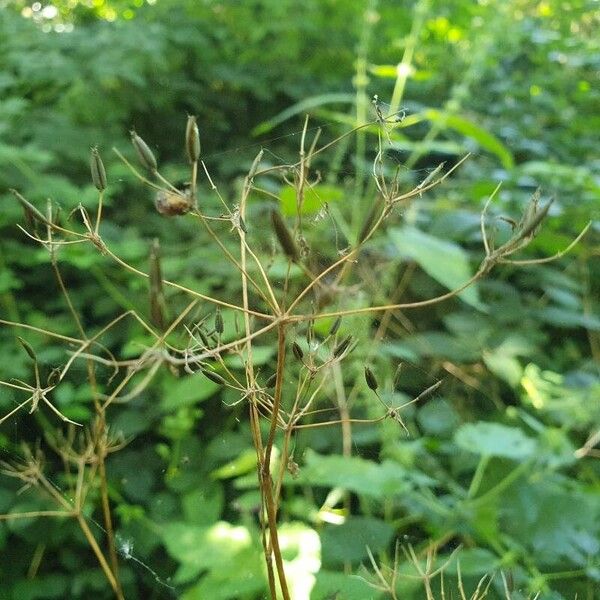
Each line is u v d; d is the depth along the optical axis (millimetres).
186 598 152
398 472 186
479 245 343
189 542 159
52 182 301
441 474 222
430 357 270
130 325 274
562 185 358
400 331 283
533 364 284
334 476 182
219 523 164
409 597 156
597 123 465
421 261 256
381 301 272
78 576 209
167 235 310
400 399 224
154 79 419
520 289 329
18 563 219
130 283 285
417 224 320
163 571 192
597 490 215
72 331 271
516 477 212
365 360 217
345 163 358
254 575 153
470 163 399
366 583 152
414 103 465
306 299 195
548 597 180
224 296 267
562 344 329
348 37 509
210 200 305
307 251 102
